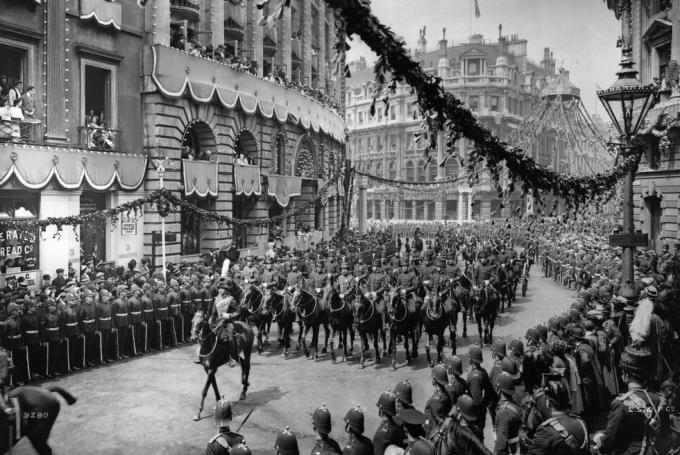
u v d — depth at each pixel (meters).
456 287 19.17
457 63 81.19
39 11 21.06
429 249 35.00
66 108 22.25
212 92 28.00
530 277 36.72
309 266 24.50
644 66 29.92
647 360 6.25
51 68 21.44
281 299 17.20
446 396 7.72
